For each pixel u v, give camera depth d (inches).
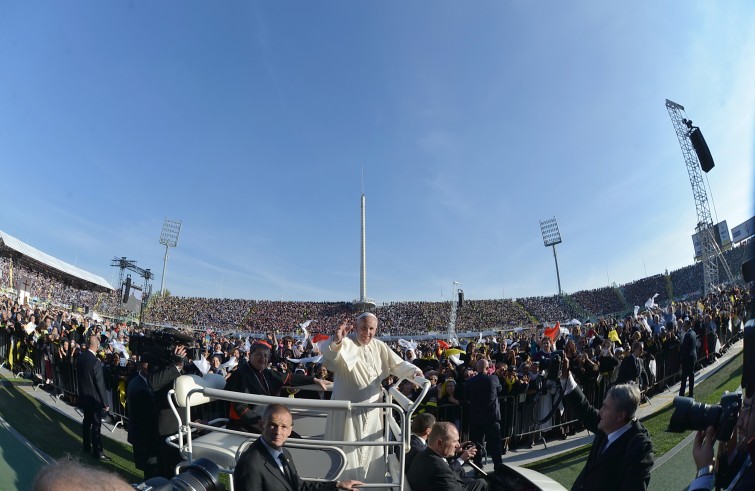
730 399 83.5
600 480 136.7
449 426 156.0
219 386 179.3
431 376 359.9
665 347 533.3
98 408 299.1
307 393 259.0
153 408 230.7
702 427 91.9
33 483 53.2
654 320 766.5
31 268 1968.5
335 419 153.8
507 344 661.3
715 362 594.2
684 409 93.2
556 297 2765.7
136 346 243.0
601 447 145.6
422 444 185.8
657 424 382.3
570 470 311.7
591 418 162.7
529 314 2632.9
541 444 373.7
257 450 131.2
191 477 104.7
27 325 536.1
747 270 60.1
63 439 318.0
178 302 2768.2
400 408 134.4
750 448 61.7
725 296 901.2
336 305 3019.2
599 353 467.2
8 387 444.5
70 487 50.3
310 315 2849.4
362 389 155.7
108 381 399.9
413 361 455.2
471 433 318.7
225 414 299.4
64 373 430.9
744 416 63.7
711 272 1673.2
